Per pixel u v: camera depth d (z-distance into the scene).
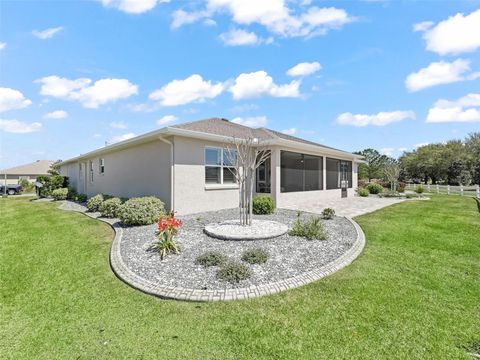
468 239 6.68
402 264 4.95
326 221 8.79
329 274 4.49
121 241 6.39
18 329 3.05
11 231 8.05
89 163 17.30
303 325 3.05
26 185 32.12
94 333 2.95
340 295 3.75
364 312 3.30
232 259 5.07
